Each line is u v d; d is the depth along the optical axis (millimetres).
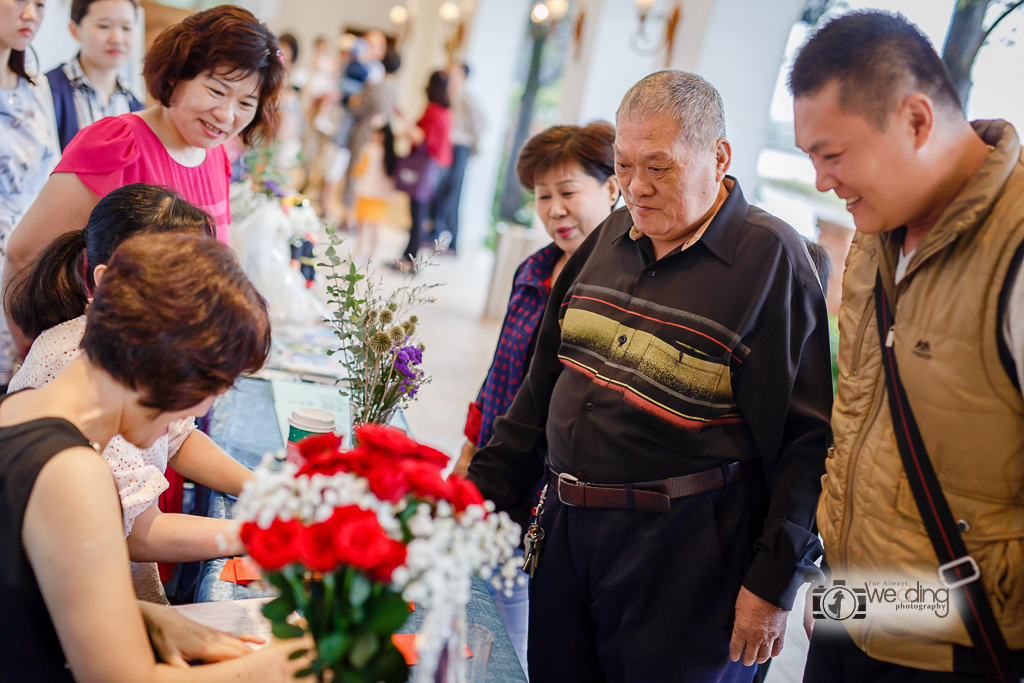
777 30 4801
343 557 868
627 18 6340
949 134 1173
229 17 2131
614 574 1665
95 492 1056
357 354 1938
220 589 1451
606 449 1659
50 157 2699
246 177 3393
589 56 6457
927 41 1170
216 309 1071
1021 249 1121
